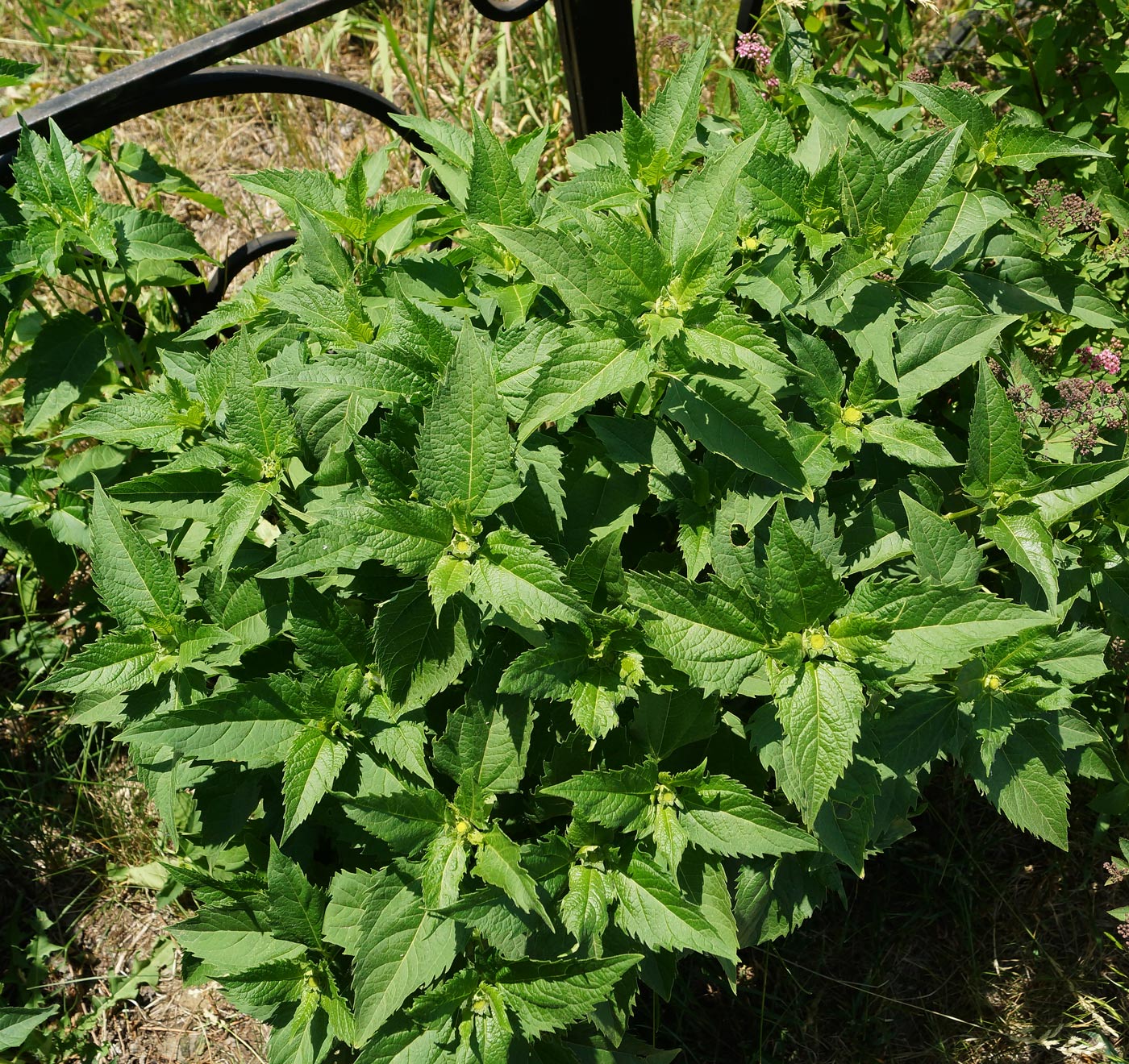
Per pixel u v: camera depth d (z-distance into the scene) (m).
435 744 0.70
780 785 0.72
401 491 0.70
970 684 0.75
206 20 1.67
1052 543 0.75
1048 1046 1.00
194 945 0.76
